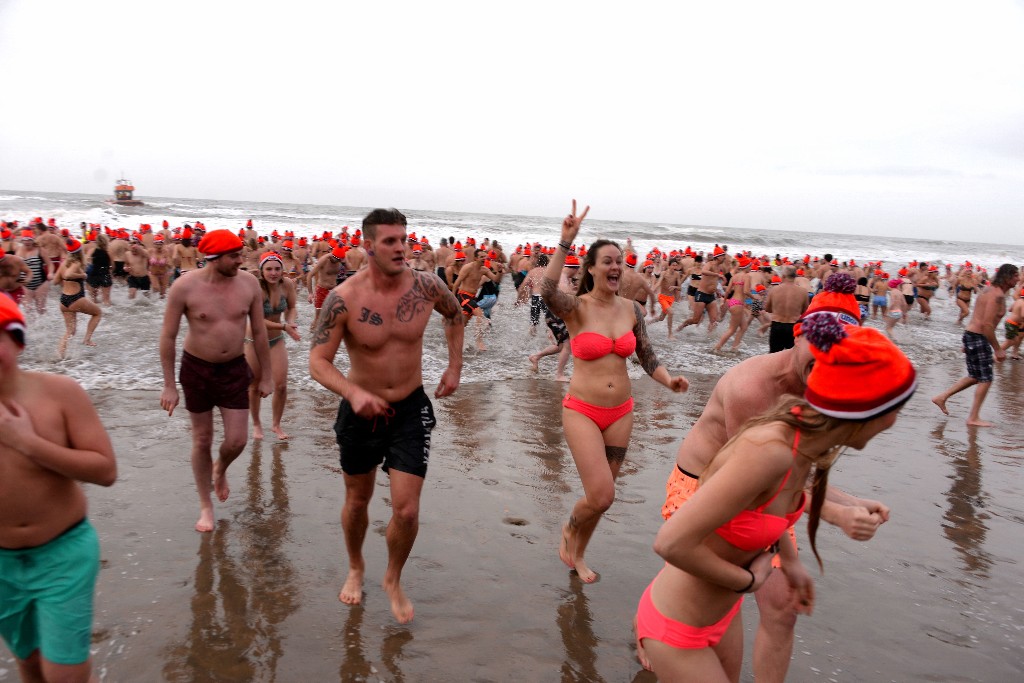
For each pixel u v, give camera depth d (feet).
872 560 15.05
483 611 12.19
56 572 7.72
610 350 12.75
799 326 8.36
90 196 392.27
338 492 17.26
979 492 19.61
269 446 20.56
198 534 14.58
